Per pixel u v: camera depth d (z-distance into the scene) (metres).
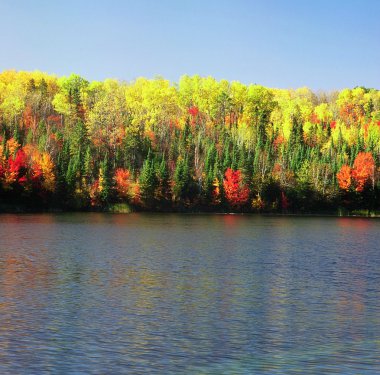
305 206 140.12
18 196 120.19
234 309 25.19
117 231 70.69
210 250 50.16
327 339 20.38
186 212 135.12
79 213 117.25
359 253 49.62
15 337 19.89
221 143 173.00
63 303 25.66
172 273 35.59
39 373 16.27
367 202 142.75
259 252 49.22
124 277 33.56
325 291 30.02
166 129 182.88
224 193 137.88
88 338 19.97
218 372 16.66
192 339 20.12
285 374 16.52
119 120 171.88
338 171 146.62
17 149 132.25
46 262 39.44
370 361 17.81
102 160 147.88
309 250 51.81
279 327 22.03
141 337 20.27
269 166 149.62
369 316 24.09
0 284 30.23
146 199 133.25
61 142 148.88
